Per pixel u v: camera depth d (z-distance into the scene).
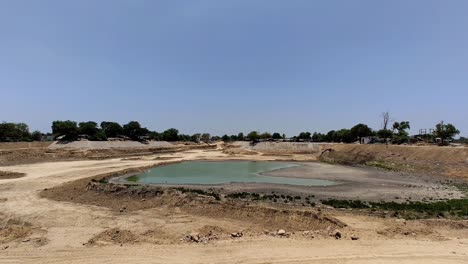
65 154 73.56
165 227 20.56
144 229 20.11
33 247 16.28
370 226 20.19
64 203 27.47
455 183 41.69
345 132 134.12
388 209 27.20
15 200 28.23
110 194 30.41
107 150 86.62
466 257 14.74
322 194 34.69
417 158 57.72
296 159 82.31
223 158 84.62
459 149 52.97
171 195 28.47
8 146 82.19
